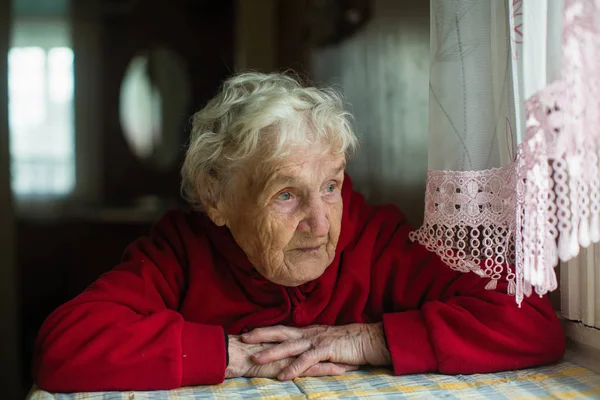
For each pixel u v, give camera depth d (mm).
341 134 1389
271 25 5242
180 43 5582
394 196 3328
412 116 3184
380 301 1612
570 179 1032
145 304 1469
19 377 3314
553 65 1078
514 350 1357
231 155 1406
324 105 1406
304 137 1354
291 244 1404
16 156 5820
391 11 3348
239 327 1546
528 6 1113
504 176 1242
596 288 1371
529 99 1072
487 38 1253
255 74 1555
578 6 1011
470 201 1266
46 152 5855
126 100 5648
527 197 1097
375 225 1672
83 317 1339
